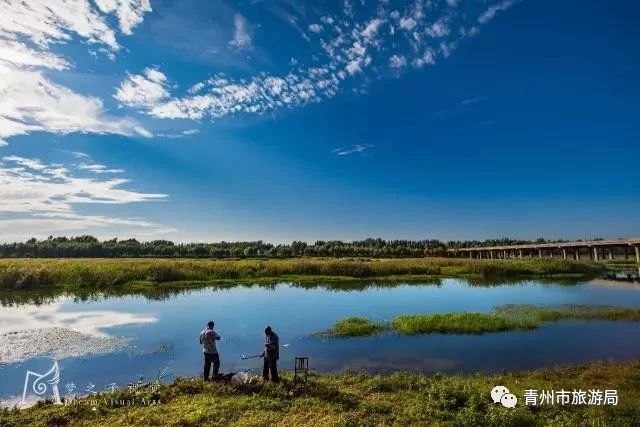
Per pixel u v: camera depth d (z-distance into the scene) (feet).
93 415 37.78
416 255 416.05
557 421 35.22
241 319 92.79
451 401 39.11
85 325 86.89
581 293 135.13
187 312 102.01
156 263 180.04
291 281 170.09
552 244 295.48
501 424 34.58
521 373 50.90
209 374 52.70
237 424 35.09
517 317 89.56
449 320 83.66
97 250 385.70
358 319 85.87
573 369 51.98
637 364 52.60
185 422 35.50
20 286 142.00
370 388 44.57
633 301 115.24
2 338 75.05
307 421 35.76
